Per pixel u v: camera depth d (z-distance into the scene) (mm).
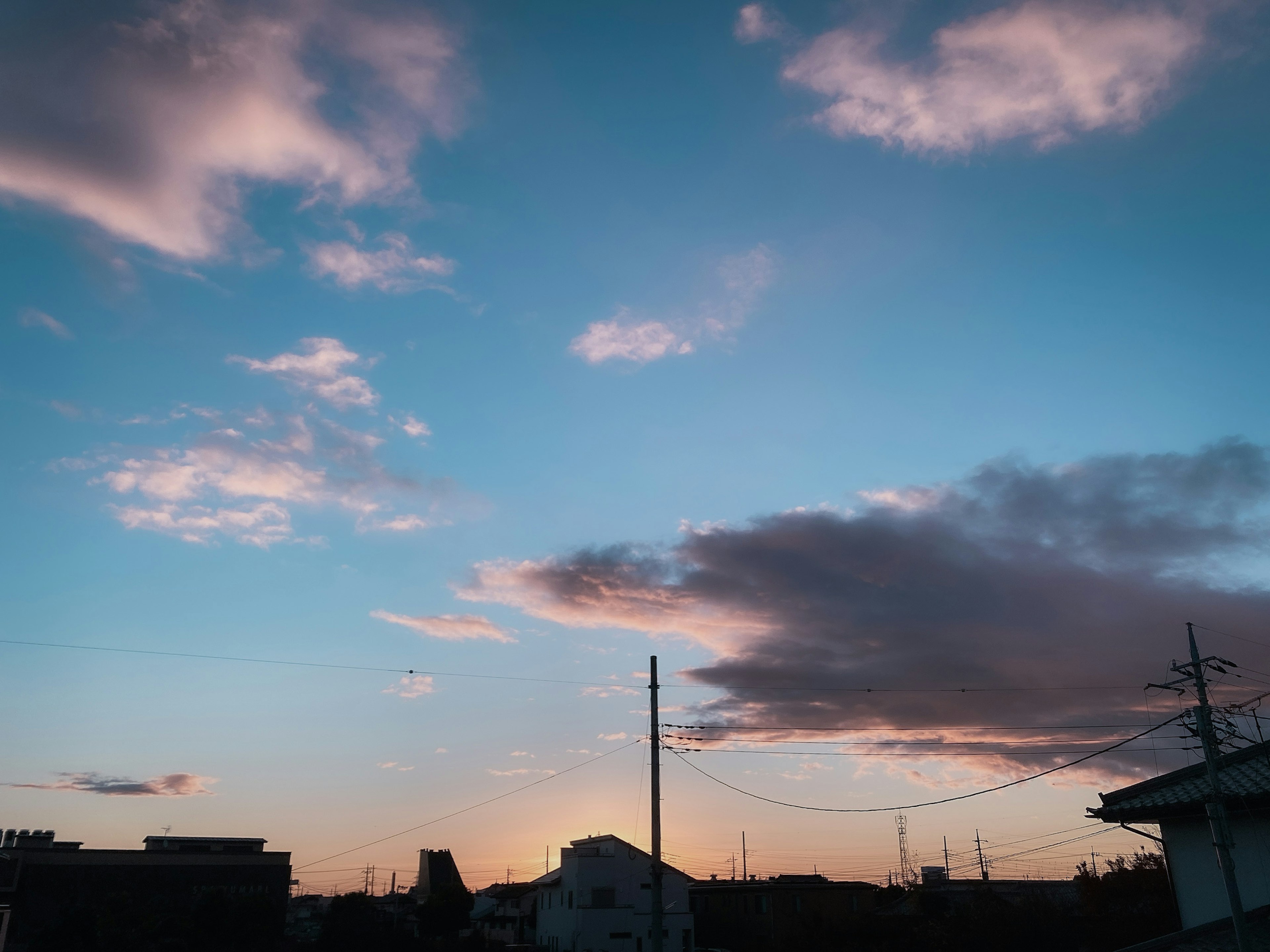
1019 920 46719
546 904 78250
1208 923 23062
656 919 33250
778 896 73000
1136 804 26031
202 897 58875
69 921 55219
